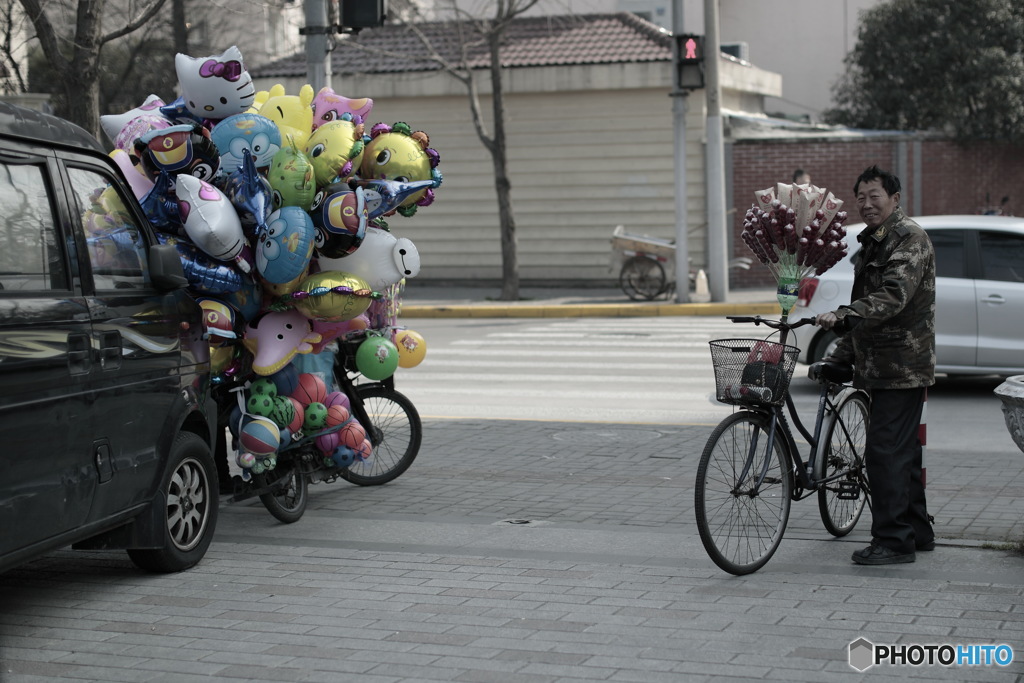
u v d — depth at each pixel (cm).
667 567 675
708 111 2227
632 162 2639
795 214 663
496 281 2753
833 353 709
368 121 2786
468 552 716
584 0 3700
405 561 698
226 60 740
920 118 2905
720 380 659
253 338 763
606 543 731
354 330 805
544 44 2711
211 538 710
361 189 749
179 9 2406
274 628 577
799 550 707
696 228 2592
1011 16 2802
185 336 690
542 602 612
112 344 607
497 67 2377
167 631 576
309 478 822
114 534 645
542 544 732
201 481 703
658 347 1769
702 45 2234
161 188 718
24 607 617
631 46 2639
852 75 3288
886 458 665
